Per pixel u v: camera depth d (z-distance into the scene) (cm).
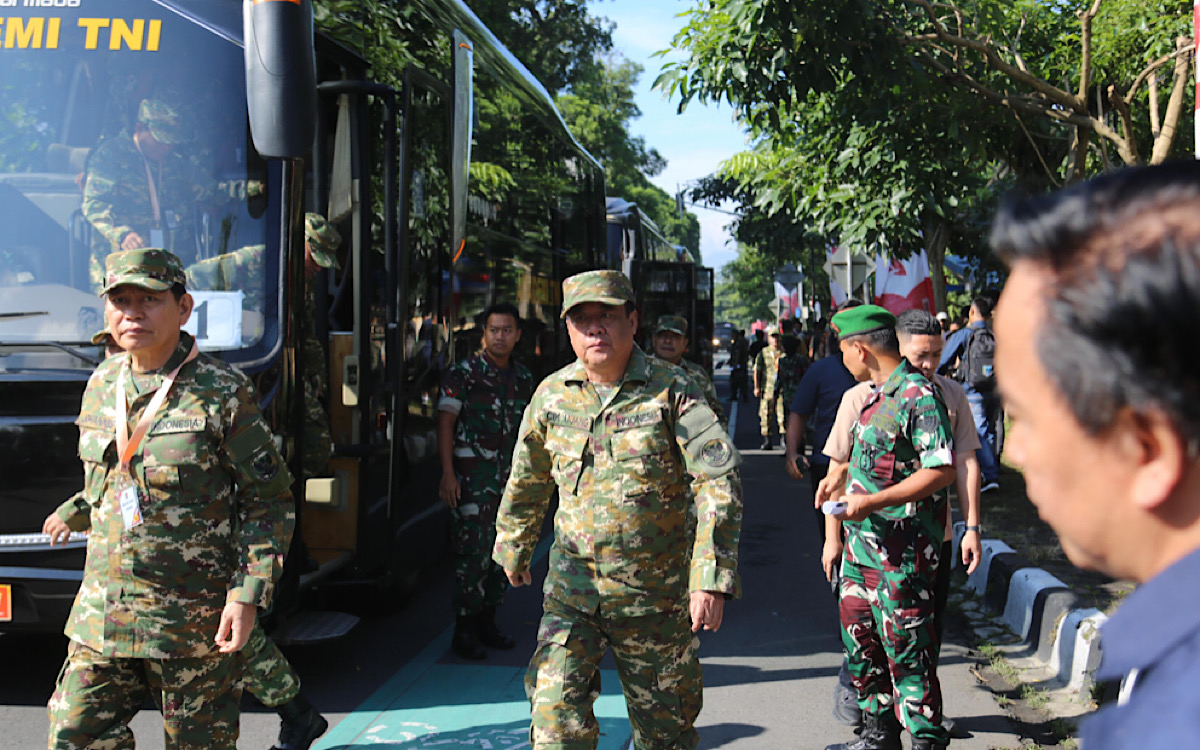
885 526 375
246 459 312
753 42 743
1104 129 809
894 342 410
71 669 310
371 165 575
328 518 572
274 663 385
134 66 479
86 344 454
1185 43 745
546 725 309
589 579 317
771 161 1030
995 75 902
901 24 844
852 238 905
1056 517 72
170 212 473
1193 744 60
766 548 856
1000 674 514
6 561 431
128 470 305
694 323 1942
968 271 1598
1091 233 68
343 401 570
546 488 345
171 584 305
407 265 571
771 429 1572
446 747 435
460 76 527
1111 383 64
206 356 321
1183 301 62
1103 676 70
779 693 502
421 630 616
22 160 475
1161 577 67
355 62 561
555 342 1048
